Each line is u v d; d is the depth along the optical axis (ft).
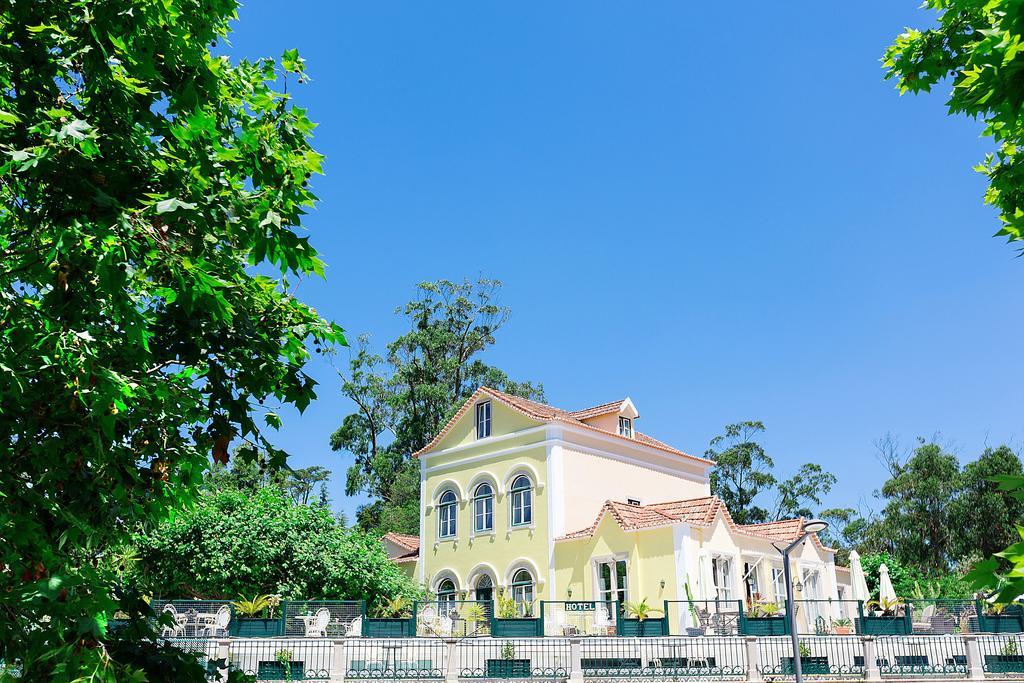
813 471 206.49
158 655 17.53
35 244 15.83
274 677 63.46
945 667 69.67
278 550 86.28
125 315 15.84
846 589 122.93
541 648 71.15
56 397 16.84
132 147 16.55
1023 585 8.05
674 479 123.65
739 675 67.15
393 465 192.34
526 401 122.93
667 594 89.56
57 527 16.80
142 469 18.97
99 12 16.07
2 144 15.38
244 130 19.69
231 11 19.42
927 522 154.92
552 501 106.11
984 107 11.45
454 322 199.21
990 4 12.79
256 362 20.25
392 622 75.51
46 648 15.25
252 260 18.33
